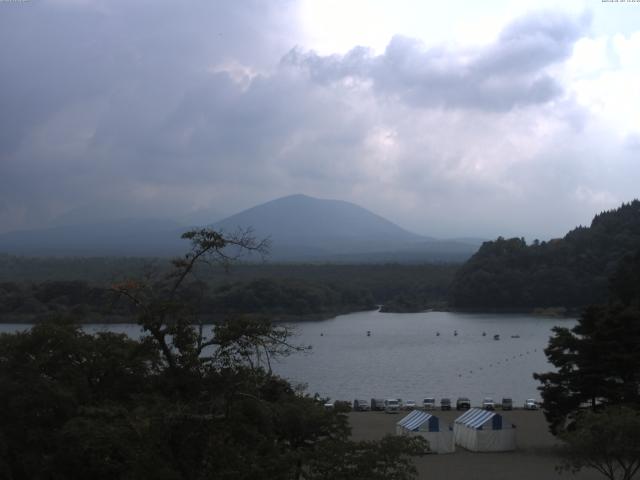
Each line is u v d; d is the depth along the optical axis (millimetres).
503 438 61219
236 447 25391
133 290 27797
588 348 58031
